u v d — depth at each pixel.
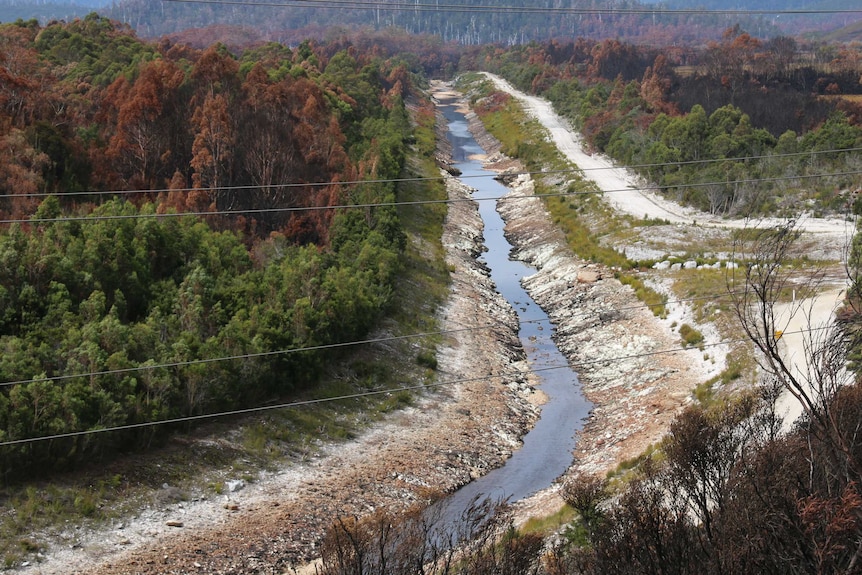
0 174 55.41
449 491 39.62
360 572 23.11
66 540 31.89
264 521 35.03
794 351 44.94
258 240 62.12
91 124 69.62
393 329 54.31
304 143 71.31
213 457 38.34
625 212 81.94
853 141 90.62
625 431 44.50
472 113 173.62
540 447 44.62
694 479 26.41
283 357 44.19
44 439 34.44
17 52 76.06
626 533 23.64
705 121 98.81
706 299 57.66
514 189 104.81
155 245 51.09
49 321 42.47
